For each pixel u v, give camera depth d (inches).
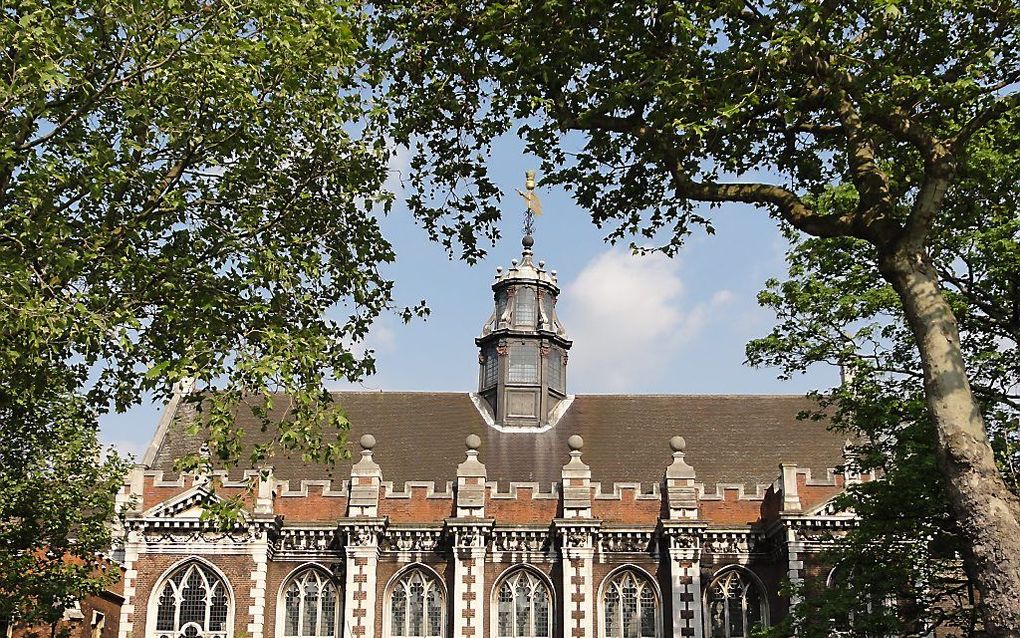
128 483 1892.2
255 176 1058.7
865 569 1234.0
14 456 1368.1
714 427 2253.9
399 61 1015.6
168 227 1051.9
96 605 2038.6
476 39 947.3
